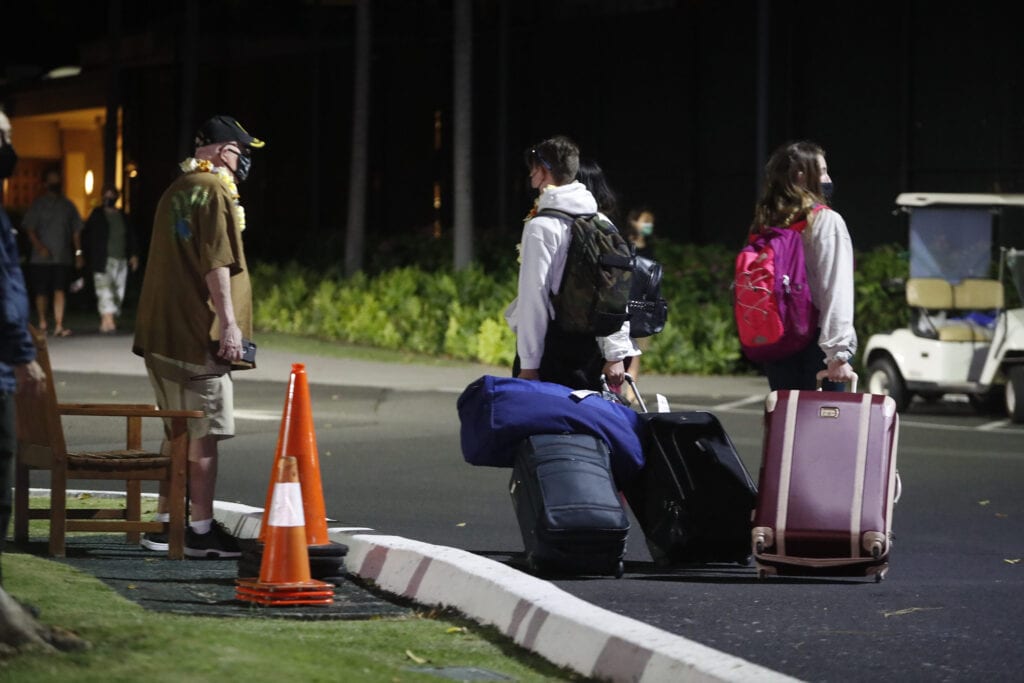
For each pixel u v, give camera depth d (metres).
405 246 79.12
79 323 77.00
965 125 70.50
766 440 21.98
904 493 33.25
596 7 91.62
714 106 80.75
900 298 55.38
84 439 38.72
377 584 21.92
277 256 97.00
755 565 23.77
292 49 121.69
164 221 24.30
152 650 15.76
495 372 59.31
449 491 32.47
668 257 62.69
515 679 16.70
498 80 93.19
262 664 15.55
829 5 75.44
